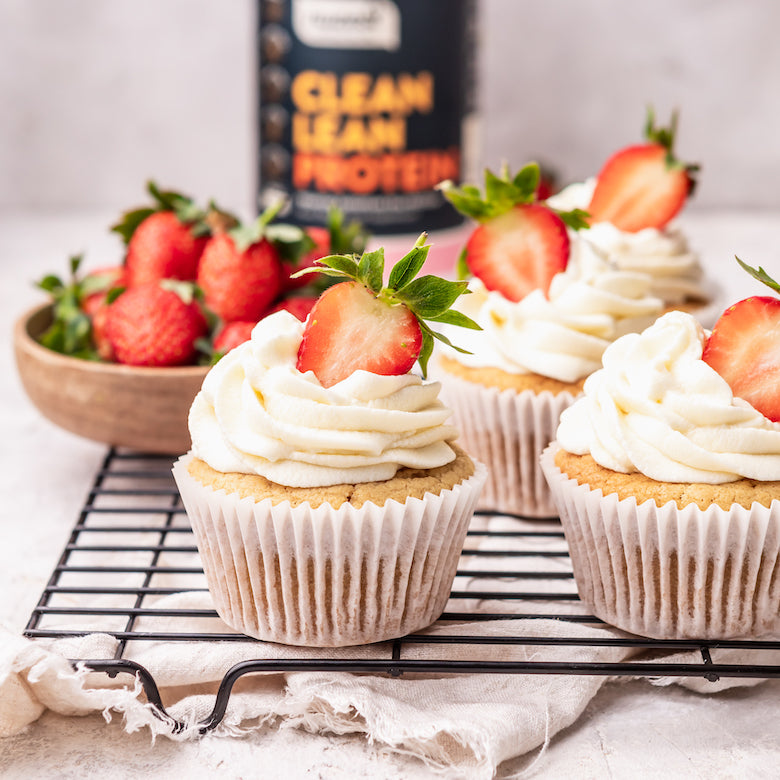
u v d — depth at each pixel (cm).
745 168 96
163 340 55
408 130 73
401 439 46
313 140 73
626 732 45
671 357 47
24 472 59
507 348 53
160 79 96
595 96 94
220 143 97
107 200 99
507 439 54
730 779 44
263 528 45
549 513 55
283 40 72
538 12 92
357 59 72
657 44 93
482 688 46
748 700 47
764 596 47
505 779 44
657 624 47
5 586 51
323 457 45
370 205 73
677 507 46
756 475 46
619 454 47
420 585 47
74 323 58
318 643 47
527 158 96
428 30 72
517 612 49
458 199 54
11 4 93
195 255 59
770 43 92
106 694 44
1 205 99
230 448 46
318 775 44
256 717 46
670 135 59
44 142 97
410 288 46
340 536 45
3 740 45
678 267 59
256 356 46
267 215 57
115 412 55
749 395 47
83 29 94
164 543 54
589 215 54
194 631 48
